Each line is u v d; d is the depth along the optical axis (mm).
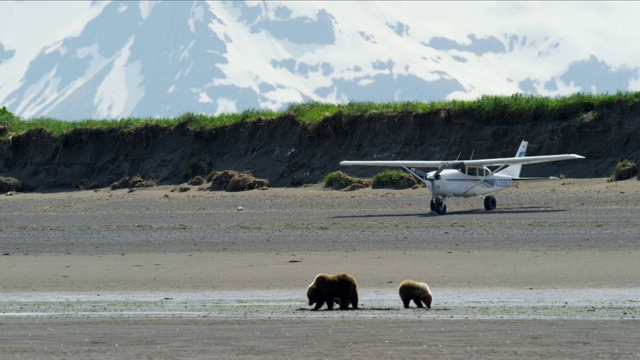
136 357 44188
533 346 45281
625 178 141750
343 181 153000
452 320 52375
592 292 61562
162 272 73250
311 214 120812
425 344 46062
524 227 96750
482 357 43188
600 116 156250
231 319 53844
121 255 84062
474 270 70938
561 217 106125
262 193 149500
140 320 53906
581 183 143625
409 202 132250
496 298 60125
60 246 92000
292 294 63062
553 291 62281
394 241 88938
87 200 150000
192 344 46906
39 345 46969
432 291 63375
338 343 46594
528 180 142250
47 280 70438
